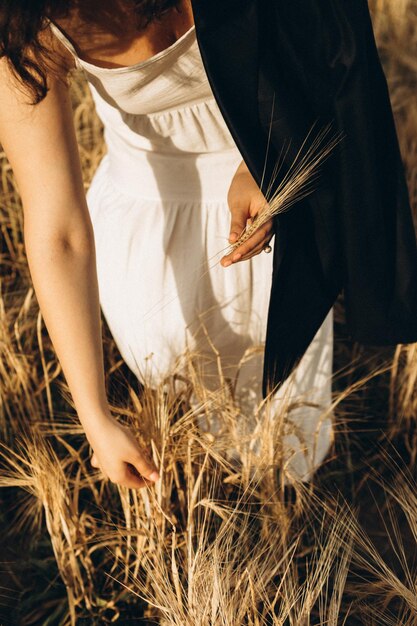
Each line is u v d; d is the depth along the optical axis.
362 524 2.14
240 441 1.87
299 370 1.95
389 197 1.60
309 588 1.59
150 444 1.75
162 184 1.69
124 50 1.27
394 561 2.04
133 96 1.39
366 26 1.39
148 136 1.57
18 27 1.08
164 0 1.18
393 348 2.54
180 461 1.92
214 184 1.67
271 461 1.84
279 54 1.38
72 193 1.19
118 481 1.34
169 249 1.74
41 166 1.17
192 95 1.43
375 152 1.48
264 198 1.50
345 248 1.58
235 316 1.84
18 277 2.78
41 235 1.18
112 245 1.79
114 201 1.79
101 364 1.23
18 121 1.15
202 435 1.80
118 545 1.94
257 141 1.39
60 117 1.18
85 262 1.21
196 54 1.32
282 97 1.38
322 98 1.41
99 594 1.90
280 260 1.51
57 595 1.92
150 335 1.85
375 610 1.83
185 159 1.63
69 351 1.20
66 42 1.18
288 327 1.64
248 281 1.79
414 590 1.65
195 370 1.91
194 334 1.84
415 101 3.21
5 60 1.11
